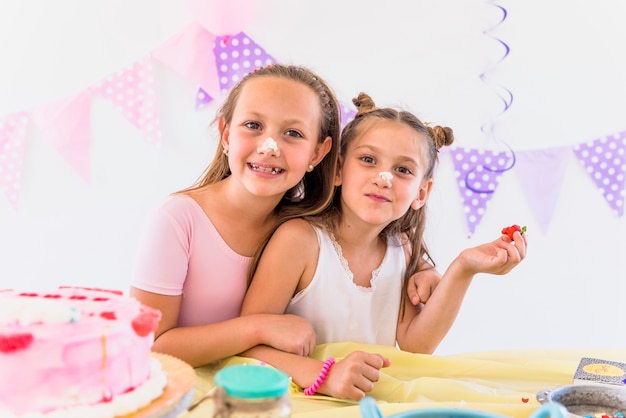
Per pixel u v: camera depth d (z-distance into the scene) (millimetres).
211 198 1324
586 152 2449
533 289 2537
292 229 1325
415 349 1432
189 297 1315
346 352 1254
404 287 1484
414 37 2408
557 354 1318
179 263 1269
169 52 2371
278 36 2385
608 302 2535
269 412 562
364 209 1298
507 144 2434
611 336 2545
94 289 966
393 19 2398
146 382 807
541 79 2432
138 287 1254
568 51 2424
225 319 1339
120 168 2436
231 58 2375
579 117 2443
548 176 2447
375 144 1305
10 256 2469
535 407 926
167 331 1257
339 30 2393
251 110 1242
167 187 2436
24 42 2398
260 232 1347
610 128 2451
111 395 757
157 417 757
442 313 1400
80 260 2477
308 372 1112
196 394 1080
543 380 1175
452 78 2418
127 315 825
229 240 1314
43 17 2393
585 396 899
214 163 1393
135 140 2424
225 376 583
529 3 2406
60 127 2389
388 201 1299
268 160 1224
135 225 2457
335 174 1360
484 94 2424
